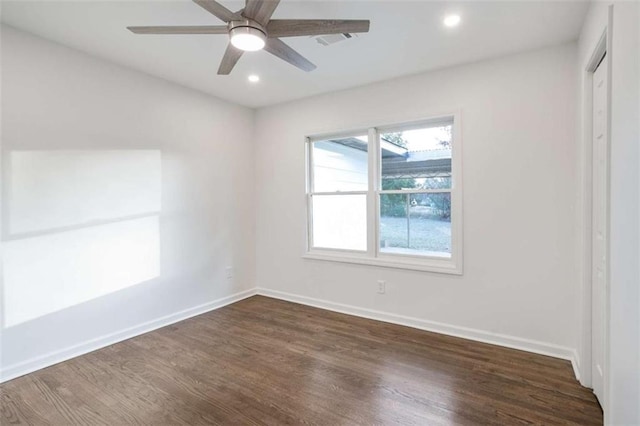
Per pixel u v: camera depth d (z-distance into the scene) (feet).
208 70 10.74
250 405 6.93
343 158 12.99
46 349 8.68
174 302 11.85
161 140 11.41
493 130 9.71
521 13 7.44
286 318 12.14
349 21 6.07
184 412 6.72
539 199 9.12
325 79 11.48
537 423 6.27
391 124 11.64
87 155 9.51
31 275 8.45
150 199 11.09
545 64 8.97
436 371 8.22
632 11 4.35
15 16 7.62
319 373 8.20
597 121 7.00
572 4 7.06
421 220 11.35
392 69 10.59
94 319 9.66
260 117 14.88
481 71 9.86
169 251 11.68
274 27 6.24
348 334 10.62
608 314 5.27
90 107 9.57
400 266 11.40
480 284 10.02
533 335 9.28
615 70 4.99
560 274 8.89
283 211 14.32
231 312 12.82
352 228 12.84
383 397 7.16
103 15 7.61
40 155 8.59
